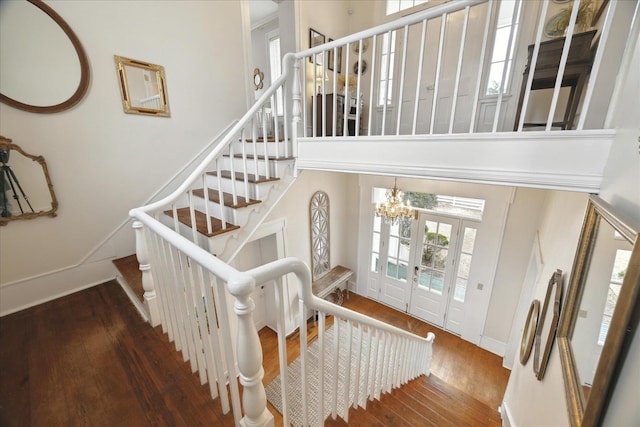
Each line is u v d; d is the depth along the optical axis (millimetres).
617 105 1126
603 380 766
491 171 1448
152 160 2473
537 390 1639
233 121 3012
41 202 1949
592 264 1088
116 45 2146
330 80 3994
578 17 2512
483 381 3223
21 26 1743
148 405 1182
